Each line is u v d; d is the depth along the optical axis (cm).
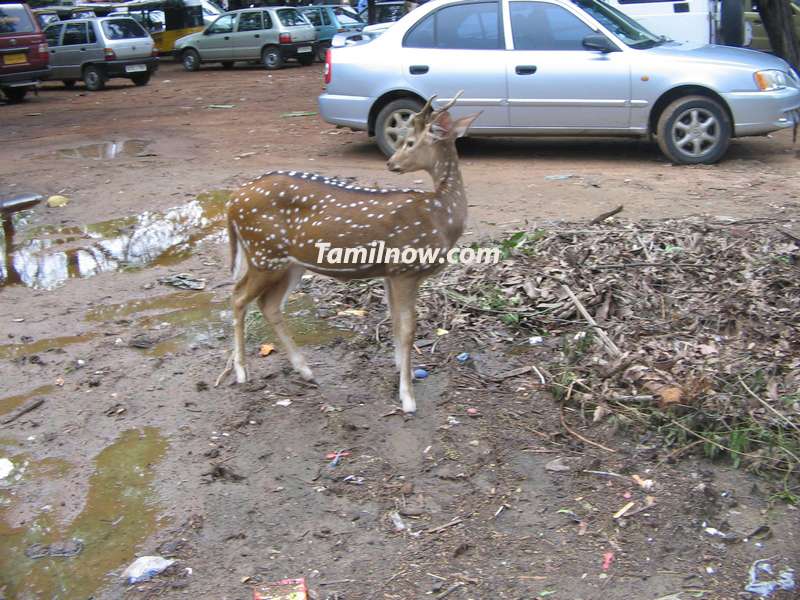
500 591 344
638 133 949
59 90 2094
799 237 662
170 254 733
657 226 689
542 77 936
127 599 344
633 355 495
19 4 1783
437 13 970
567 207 784
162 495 407
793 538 368
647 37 981
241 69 2420
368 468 423
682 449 425
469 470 418
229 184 923
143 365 533
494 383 495
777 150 1021
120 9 2739
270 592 343
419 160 444
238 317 494
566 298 575
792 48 1357
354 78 991
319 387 499
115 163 1059
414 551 367
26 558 369
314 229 444
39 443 453
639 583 347
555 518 384
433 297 594
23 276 691
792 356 492
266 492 407
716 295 564
